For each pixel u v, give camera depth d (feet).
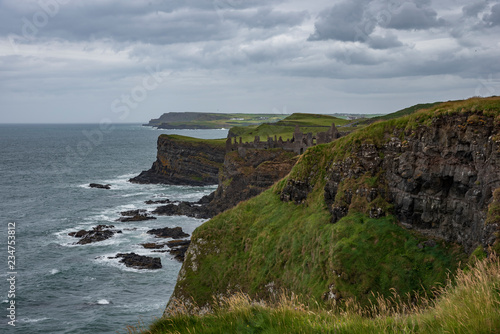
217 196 362.53
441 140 102.68
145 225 292.61
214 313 40.73
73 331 147.64
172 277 196.75
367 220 110.32
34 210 341.62
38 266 210.79
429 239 100.12
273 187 173.47
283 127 524.11
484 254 75.46
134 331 42.27
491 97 100.32
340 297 94.27
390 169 116.26
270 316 36.35
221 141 529.04
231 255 150.20
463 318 30.12
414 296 88.53
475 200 90.58
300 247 127.13
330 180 132.98
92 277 196.75
